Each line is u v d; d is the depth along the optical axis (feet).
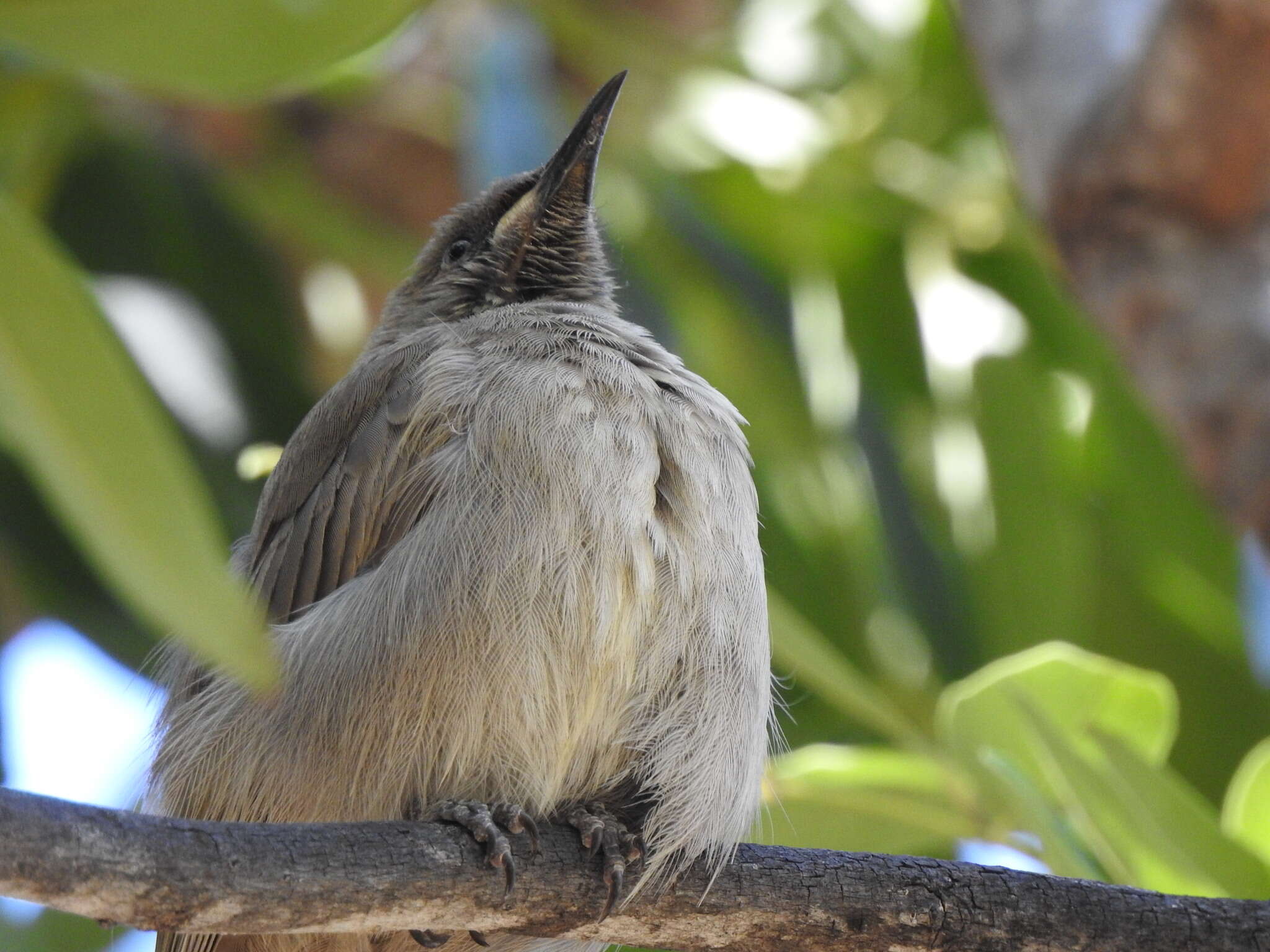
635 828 25.76
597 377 26.50
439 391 27.02
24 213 17.24
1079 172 26.37
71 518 15.52
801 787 31.01
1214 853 27.84
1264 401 24.76
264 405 46.01
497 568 24.77
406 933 26.53
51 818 19.15
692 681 25.68
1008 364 43.96
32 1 20.17
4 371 15.88
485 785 25.02
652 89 47.26
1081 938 23.73
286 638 26.53
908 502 43.57
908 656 42.86
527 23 46.21
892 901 23.89
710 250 46.37
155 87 21.09
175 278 46.98
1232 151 25.52
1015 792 28.68
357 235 47.93
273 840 20.94
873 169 45.75
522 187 35.86
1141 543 44.86
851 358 45.96
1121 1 26.66
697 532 26.00
